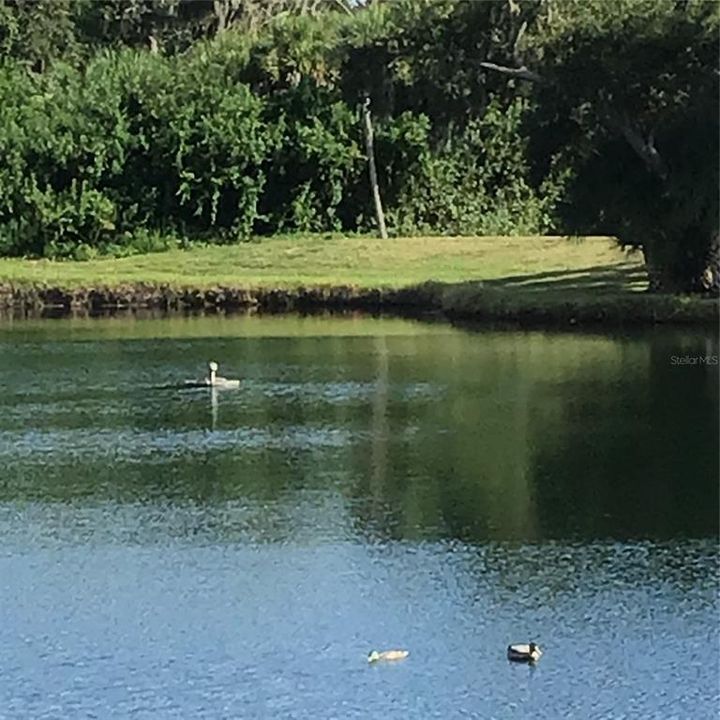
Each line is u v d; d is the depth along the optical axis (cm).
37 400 3841
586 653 2152
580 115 4859
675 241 5025
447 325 5144
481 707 2002
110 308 5819
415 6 4994
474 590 2380
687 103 4706
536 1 4872
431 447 3284
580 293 5275
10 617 2300
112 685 2066
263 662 2130
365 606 2327
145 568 2506
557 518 2738
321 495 2911
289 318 5462
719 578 2408
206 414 3659
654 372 4128
